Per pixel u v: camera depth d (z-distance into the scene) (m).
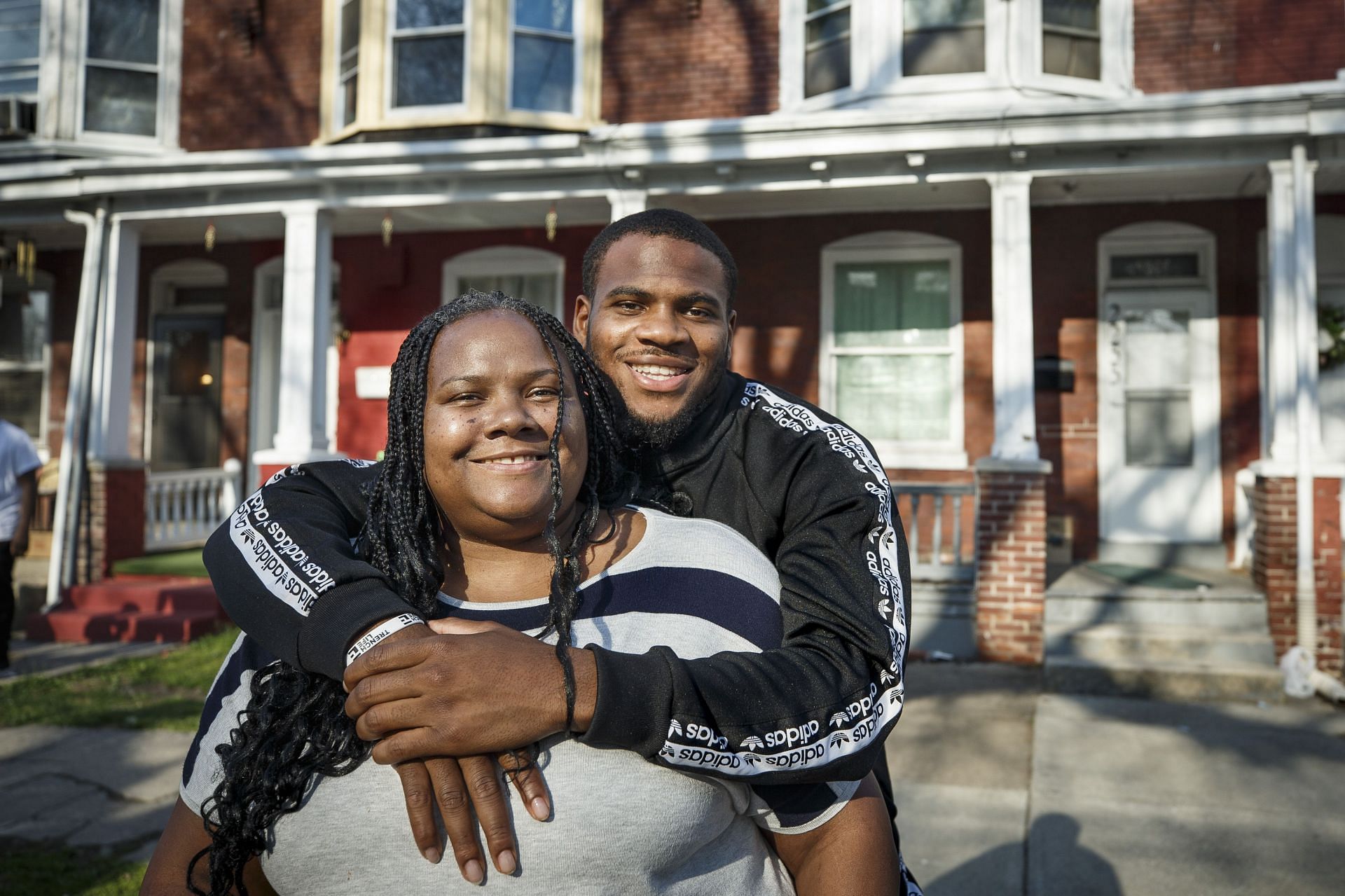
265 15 10.45
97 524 9.28
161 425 10.92
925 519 9.02
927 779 5.00
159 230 10.02
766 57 9.14
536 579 1.28
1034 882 3.86
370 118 9.27
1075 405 8.77
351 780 1.15
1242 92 6.86
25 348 11.09
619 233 1.65
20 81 10.59
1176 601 7.28
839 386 9.27
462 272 10.05
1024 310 7.44
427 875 1.12
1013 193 7.52
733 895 1.21
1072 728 5.83
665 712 1.06
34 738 5.63
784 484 1.46
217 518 10.65
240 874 1.22
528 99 9.24
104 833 4.30
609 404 1.44
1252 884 3.83
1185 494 8.62
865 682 1.19
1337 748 5.46
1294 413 7.08
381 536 1.28
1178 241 8.62
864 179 7.81
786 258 9.27
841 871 1.27
